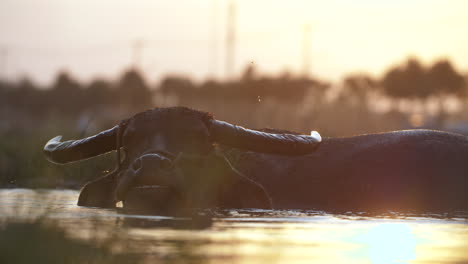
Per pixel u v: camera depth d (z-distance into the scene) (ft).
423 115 428.56
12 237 43.96
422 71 597.93
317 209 84.07
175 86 502.38
